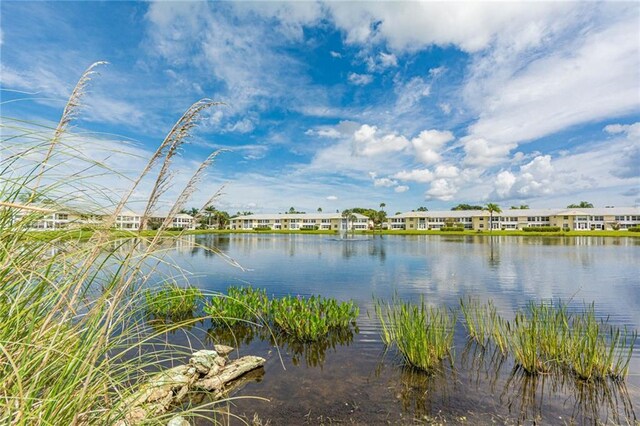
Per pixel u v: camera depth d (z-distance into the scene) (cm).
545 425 407
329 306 836
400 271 1761
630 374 534
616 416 424
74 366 150
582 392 482
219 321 773
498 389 493
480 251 2973
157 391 323
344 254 2741
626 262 2097
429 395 479
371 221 10081
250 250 3161
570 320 789
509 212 8769
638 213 7712
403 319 679
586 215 7819
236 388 501
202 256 2477
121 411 183
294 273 1686
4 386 138
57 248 160
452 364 579
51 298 156
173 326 211
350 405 453
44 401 139
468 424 408
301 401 462
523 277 1547
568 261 2167
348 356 625
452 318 845
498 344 648
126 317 175
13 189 156
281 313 774
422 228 9394
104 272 158
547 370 548
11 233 154
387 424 409
